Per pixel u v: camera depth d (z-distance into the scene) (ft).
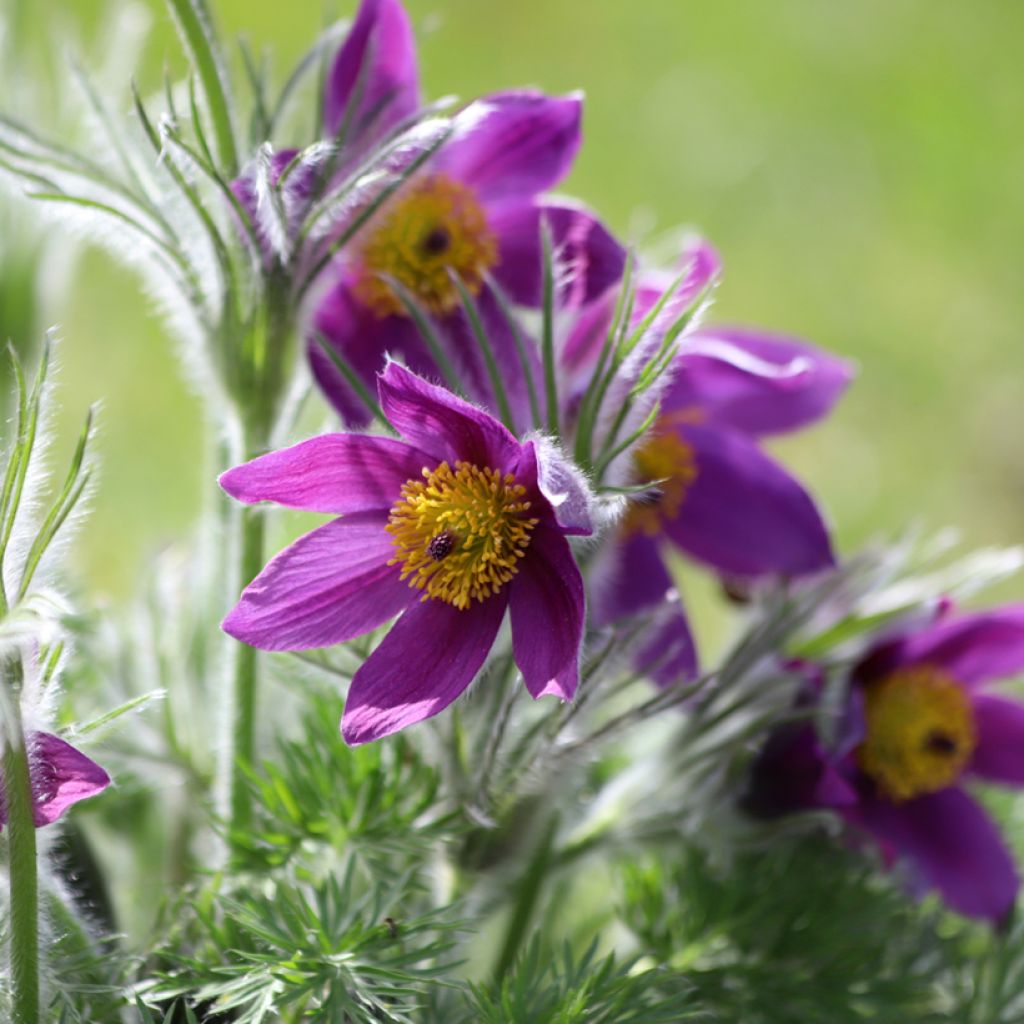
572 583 2.59
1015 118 6.20
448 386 2.69
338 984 2.64
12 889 2.57
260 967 2.64
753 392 2.85
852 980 2.79
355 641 2.69
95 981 2.67
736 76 6.23
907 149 6.04
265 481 2.61
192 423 4.49
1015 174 6.00
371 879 2.72
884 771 2.84
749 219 5.64
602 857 2.82
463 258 2.76
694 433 2.87
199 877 2.77
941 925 2.87
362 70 2.72
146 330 4.66
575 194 5.53
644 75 6.15
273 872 2.72
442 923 2.68
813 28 6.54
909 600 2.85
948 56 6.47
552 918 2.85
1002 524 4.79
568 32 6.24
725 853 2.80
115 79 2.92
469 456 2.63
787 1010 2.77
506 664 2.66
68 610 2.53
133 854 2.86
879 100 6.24
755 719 2.76
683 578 4.14
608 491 2.61
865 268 5.56
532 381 2.65
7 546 2.58
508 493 2.62
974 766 2.87
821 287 5.46
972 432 5.07
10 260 2.92
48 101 2.92
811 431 5.01
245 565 2.71
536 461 2.59
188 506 4.18
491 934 2.86
